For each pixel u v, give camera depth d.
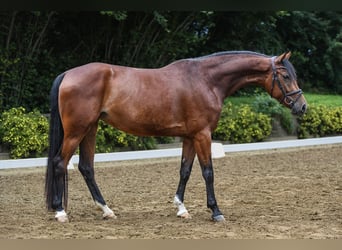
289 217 6.92
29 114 14.19
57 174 6.43
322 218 6.84
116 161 13.31
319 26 27.94
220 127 16.58
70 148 6.41
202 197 8.60
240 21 21.70
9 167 11.92
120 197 8.62
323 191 9.12
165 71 6.64
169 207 7.73
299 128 18.67
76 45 18.34
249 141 17.09
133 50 18.73
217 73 6.71
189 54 21.47
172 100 6.49
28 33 16.39
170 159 13.82
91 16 17.61
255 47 23.97
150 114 6.46
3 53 15.80
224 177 10.88
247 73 6.80
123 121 6.52
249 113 17.33
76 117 6.34
